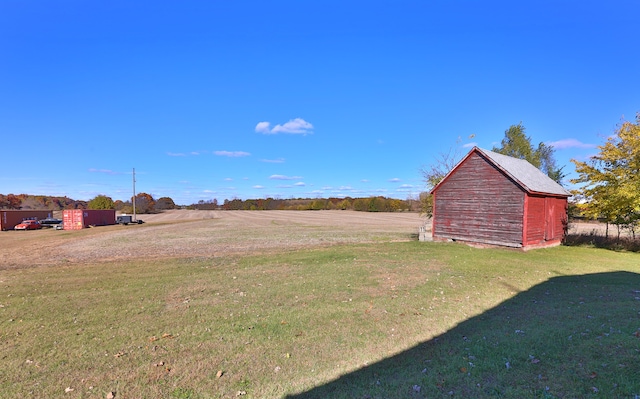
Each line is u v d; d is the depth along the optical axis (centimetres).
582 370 450
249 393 439
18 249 2356
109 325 703
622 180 1697
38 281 1173
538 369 461
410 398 410
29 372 503
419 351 546
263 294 930
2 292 1012
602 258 1477
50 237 3259
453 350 540
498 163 1808
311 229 3803
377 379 462
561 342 545
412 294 898
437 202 2092
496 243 1806
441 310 759
